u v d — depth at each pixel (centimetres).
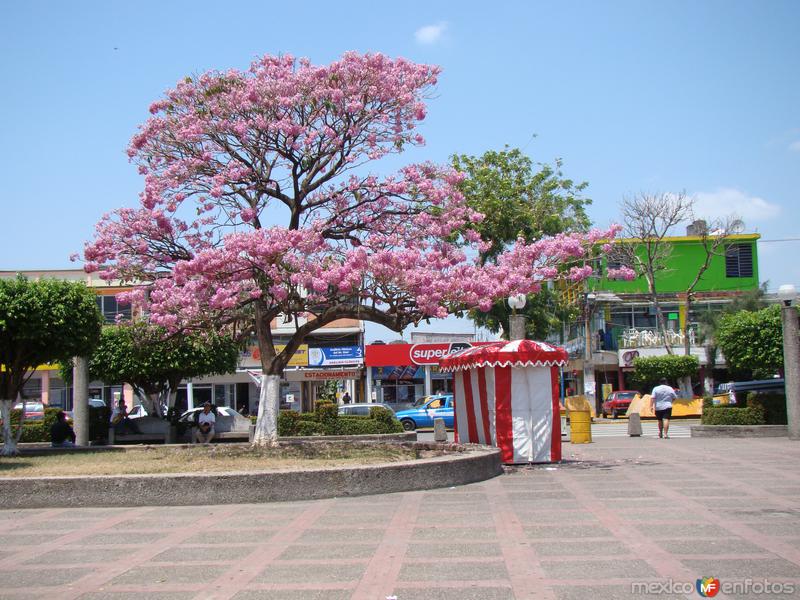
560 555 708
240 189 1627
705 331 3606
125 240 1608
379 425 2345
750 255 4153
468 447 1470
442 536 807
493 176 2912
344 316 1544
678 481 1185
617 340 4038
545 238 1584
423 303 1412
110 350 2400
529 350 1509
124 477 1073
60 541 837
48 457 1549
